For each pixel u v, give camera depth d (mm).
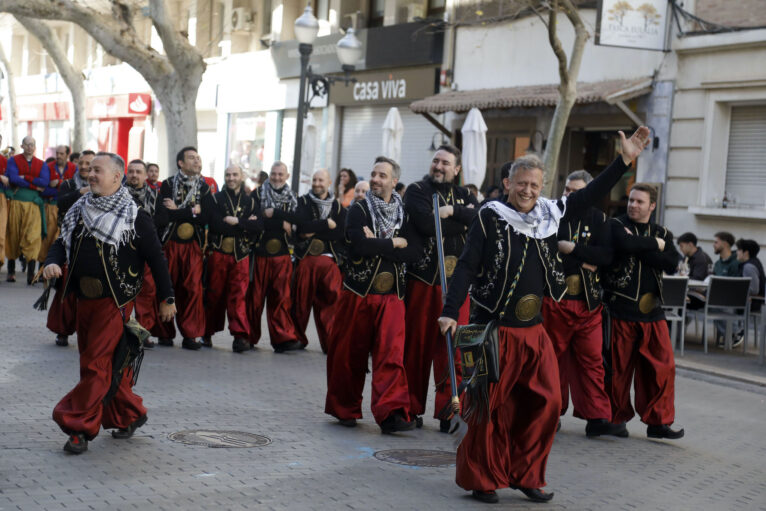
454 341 6000
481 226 5898
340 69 26125
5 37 46781
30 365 9445
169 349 11219
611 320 8055
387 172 7824
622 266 8008
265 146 29859
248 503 5562
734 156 17469
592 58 19328
